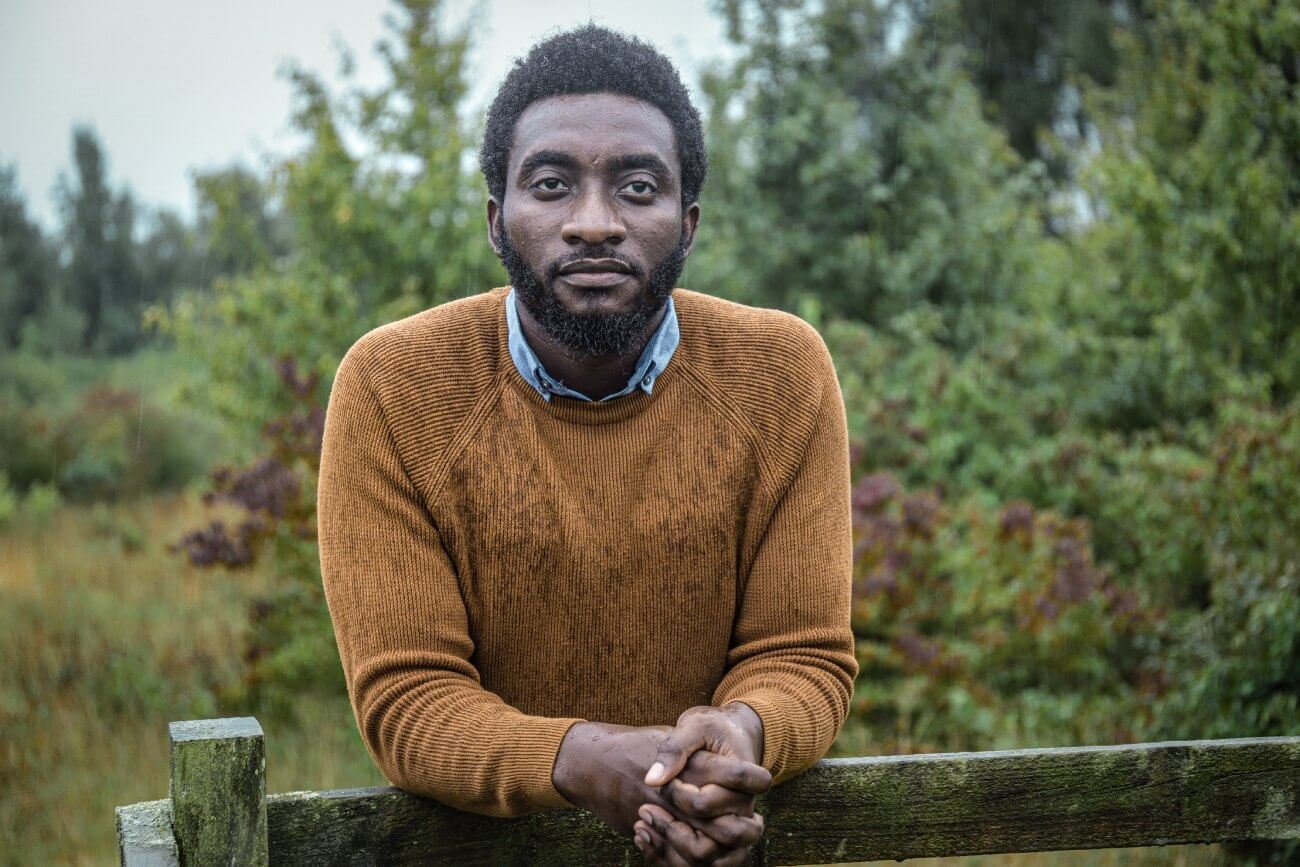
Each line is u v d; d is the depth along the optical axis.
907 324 8.34
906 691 4.66
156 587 6.58
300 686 5.14
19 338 14.95
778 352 1.66
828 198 9.66
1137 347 7.47
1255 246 6.68
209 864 1.28
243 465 6.49
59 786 4.39
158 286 17.16
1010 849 1.54
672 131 1.56
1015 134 15.77
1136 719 4.36
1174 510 5.27
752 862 1.48
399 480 1.53
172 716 4.98
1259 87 6.73
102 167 17.62
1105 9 15.62
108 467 9.63
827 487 1.64
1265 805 1.60
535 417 1.56
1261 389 6.11
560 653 1.55
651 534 1.54
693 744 1.28
